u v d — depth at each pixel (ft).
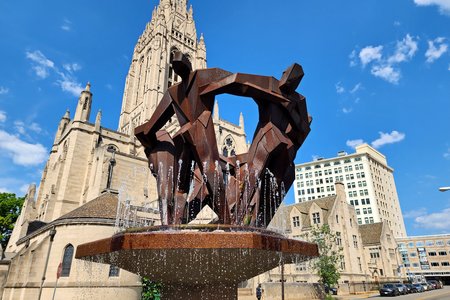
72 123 188.34
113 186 156.04
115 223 93.66
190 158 40.83
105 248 29.60
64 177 171.94
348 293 153.89
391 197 473.67
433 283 232.53
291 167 41.34
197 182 40.40
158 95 258.78
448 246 307.58
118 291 85.92
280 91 39.47
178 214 39.14
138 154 206.59
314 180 473.26
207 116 38.40
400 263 225.97
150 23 316.81
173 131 202.18
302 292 117.39
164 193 40.24
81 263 86.07
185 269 30.37
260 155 38.40
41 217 174.70
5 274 92.99
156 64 268.21
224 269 30.73
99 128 190.70
